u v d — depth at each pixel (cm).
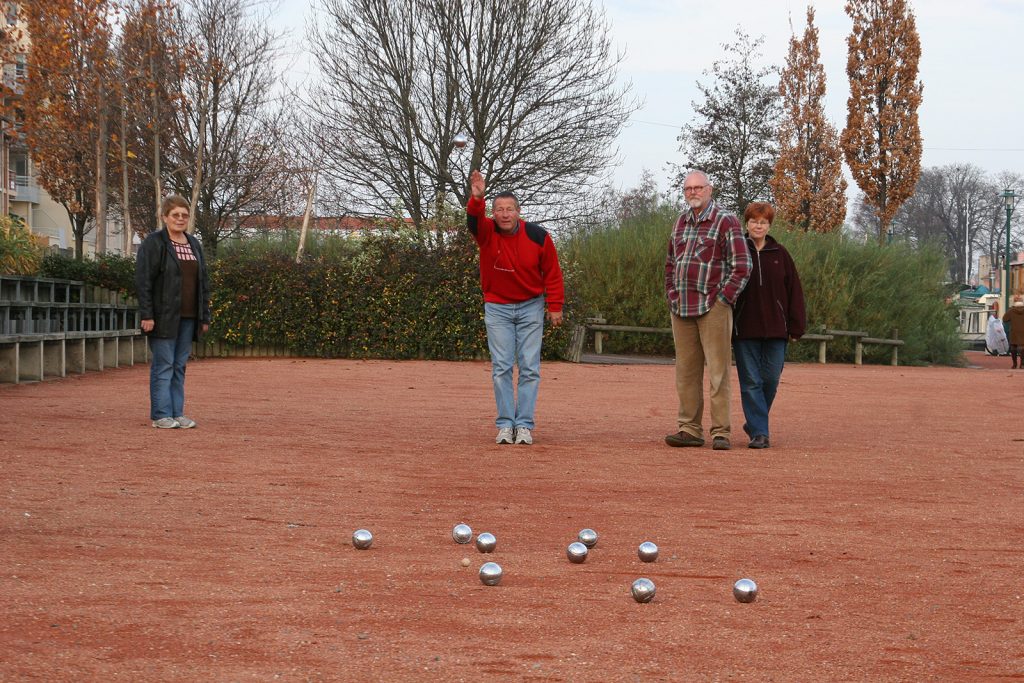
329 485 666
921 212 11056
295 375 1798
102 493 605
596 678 324
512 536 529
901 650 357
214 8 3234
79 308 1748
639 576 452
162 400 962
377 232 2617
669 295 919
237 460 760
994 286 9019
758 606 408
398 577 441
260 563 457
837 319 2878
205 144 3378
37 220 6425
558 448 888
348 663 331
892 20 3609
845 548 513
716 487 689
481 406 1281
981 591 436
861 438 1003
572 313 2469
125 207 2816
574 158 3391
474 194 905
